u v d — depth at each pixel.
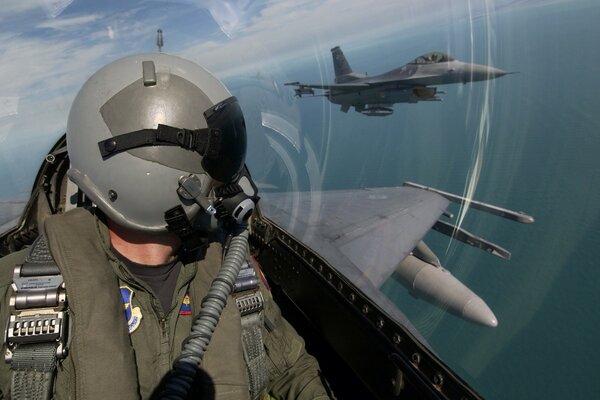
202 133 0.83
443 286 2.86
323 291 1.64
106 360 0.76
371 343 1.33
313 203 3.10
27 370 0.77
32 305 0.78
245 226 1.03
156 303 0.91
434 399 1.03
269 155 3.01
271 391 1.20
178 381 0.78
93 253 0.85
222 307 0.88
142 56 0.88
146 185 0.81
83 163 0.85
